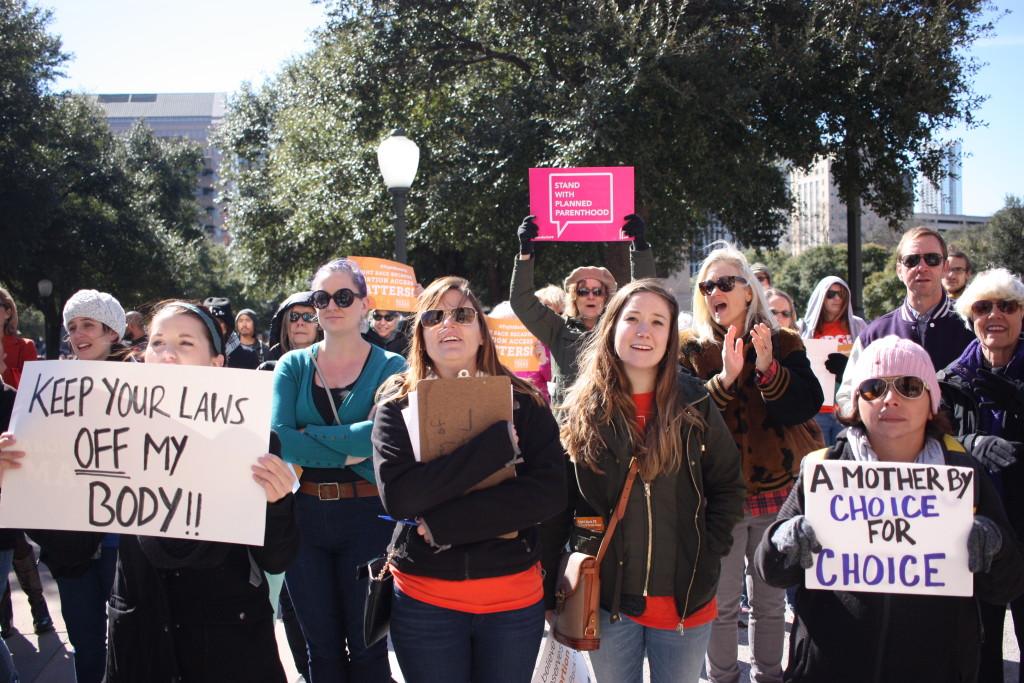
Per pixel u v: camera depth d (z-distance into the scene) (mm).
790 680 2664
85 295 3779
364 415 3604
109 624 2684
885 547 2482
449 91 18922
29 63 27312
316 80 21953
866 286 46000
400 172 8164
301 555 3527
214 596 2621
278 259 28109
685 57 14609
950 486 2471
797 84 16203
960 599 2510
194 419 2590
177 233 42531
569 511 3059
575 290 5184
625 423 2943
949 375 3836
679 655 2932
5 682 3596
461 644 2680
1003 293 3682
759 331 3549
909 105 15602
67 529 2596
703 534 2928
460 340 2939
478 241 18422
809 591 2633
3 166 25797
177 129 159750
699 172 15984
